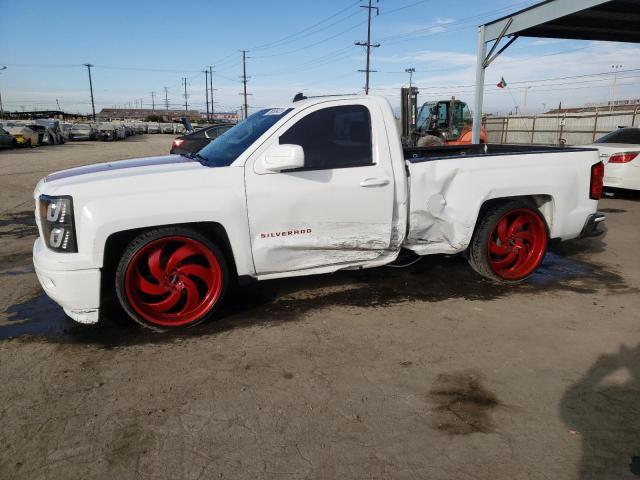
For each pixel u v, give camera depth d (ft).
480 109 40.63
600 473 7.41
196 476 7.37
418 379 10.06
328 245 13.35
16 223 26.81
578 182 16.29
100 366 10.68
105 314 13.57
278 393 9.57
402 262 17.22
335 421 8.68
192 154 15.10
